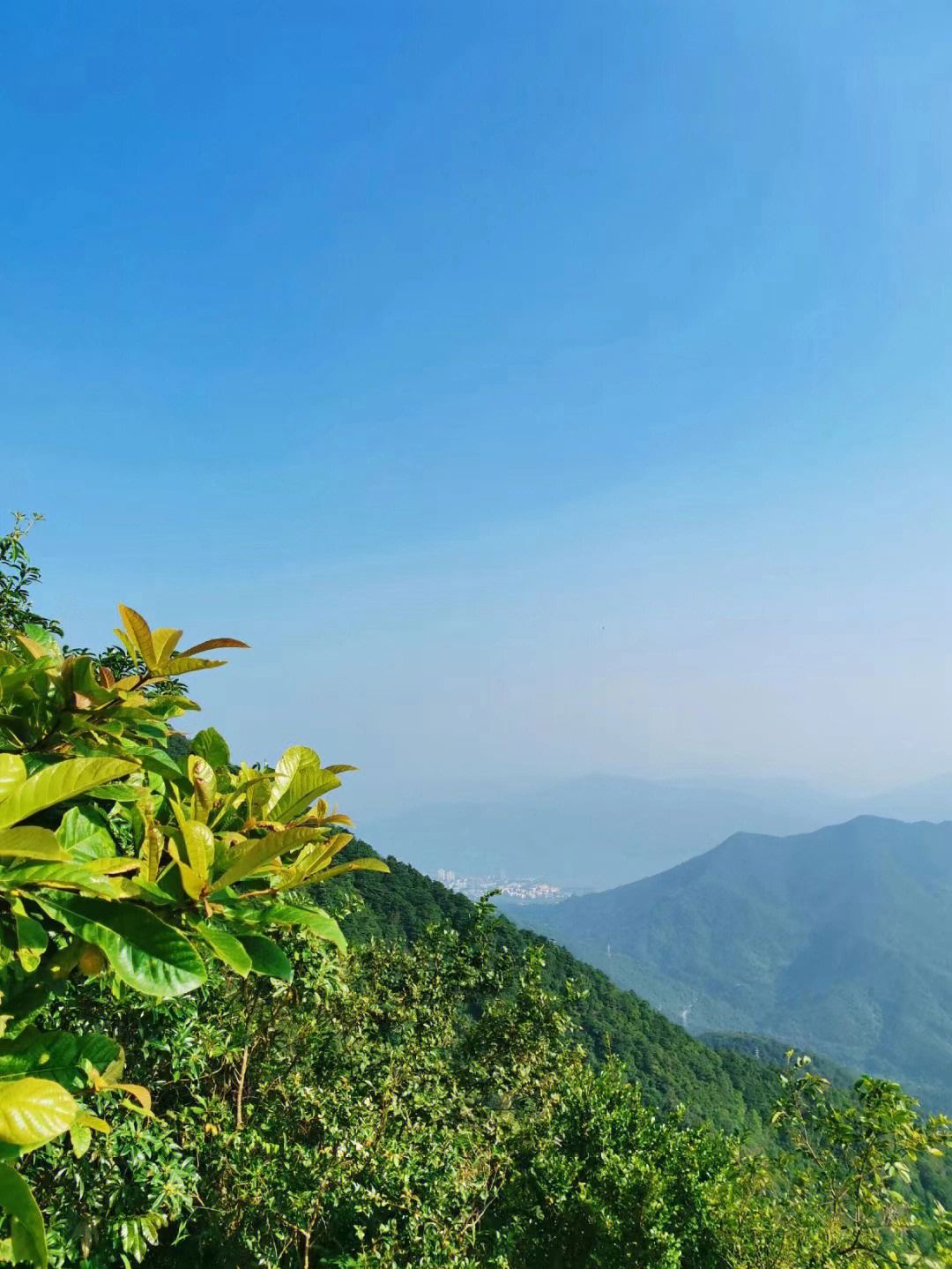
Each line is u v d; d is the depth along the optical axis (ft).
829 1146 26.68
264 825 7.89
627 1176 29.71
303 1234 21.18
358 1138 23.57
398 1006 35.81
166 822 8.32
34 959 6.10
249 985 24.97
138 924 6.19
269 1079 26.53
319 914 7.70
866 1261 24.26
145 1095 6.91
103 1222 17.85
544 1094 36.88
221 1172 21.91
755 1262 27.30
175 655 8.00
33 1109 5.22
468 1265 21.34
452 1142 26.30
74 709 7.68
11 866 5.91
